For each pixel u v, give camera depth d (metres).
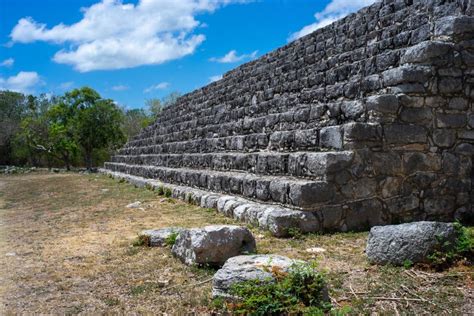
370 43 10.22
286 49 14.70
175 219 8.93
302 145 8.54
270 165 8.92
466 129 7.71
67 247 6.90
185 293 4.60
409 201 7.37
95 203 12.38
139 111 51.16
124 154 26.38
